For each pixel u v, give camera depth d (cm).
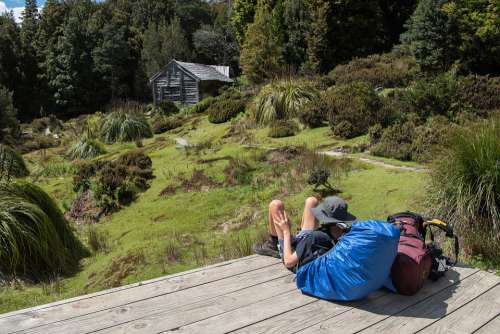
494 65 2211
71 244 817
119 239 892
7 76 4397
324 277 350
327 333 310
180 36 5266
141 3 6438
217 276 399
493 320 332
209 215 936
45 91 4625
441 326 323
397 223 404
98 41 4697
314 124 1452
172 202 1044
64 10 5478
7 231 678
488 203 581
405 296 365
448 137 723
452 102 1229
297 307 345
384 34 3369
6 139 2194
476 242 573
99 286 668
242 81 4125
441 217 626
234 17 4725
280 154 1184
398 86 1930
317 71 3130
